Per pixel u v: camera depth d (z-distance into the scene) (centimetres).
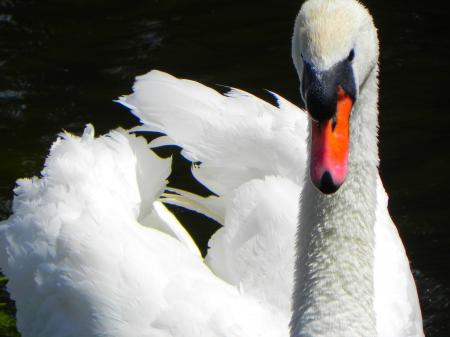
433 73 1914
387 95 1858
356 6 909
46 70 1962
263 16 2136
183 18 2139
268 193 1242
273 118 1289
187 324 1100
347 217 980
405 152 1712
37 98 1875
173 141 1295
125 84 1905
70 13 2172
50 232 1205
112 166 1240
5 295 1475
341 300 978
